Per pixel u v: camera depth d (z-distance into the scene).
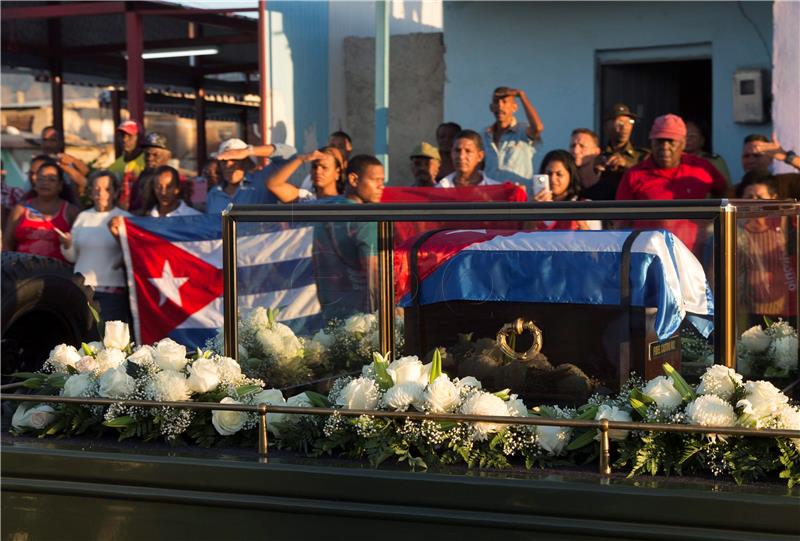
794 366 3.89
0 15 10.66
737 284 3.38
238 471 3.35
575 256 3.52
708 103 9.95
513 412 3.37
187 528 3.41
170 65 12.48
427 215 3.68
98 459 3.48
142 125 10.20
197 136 13.00
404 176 10.09
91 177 7.46
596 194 6.73
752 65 8.45
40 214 7.04
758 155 6.68
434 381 3.36
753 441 3.12
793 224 3.98
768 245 3.75
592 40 9.03
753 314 3.61
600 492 3.04
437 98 9.94
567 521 3.07
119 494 3.46
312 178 6.56
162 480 3.42
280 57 9.17
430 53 9.94
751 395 3.19
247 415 3.56
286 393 3.88
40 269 5.19
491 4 9.31
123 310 6.70
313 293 3.83
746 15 8.45
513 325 3.60
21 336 5.33
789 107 7.72
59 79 12.38
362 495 3.24
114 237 6.66
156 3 10.15
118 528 3.48
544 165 6.35
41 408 3.80
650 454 3.16
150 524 3.45
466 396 3.40
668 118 6.21
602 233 3.52
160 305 6.55
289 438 3.51
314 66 9.63
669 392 3.24
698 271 3.39
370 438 3.34
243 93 13.43
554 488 3.08
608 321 3.49
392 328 3.76
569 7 9.05
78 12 10.38
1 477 3.58
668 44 8.77
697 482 3.09
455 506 3.16
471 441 3.29
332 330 3.82
